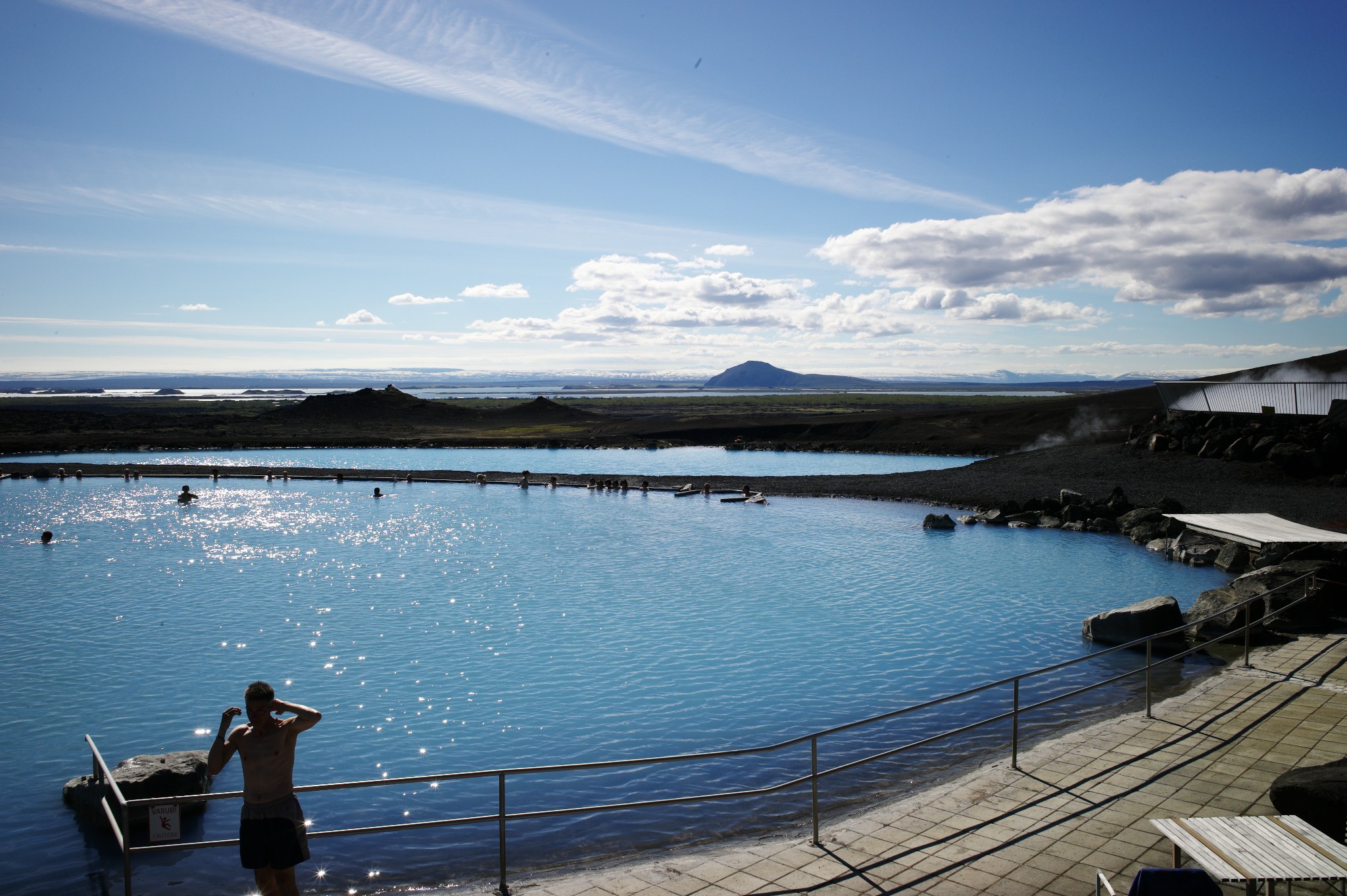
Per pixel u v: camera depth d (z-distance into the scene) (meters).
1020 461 63.44
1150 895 6.41
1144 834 9.77
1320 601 20.89
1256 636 20.84
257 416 133.12
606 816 12.73
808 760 15.00
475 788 14.06
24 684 19.41
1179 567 33.31
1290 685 15.70
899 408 189.12
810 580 30.73
